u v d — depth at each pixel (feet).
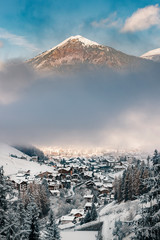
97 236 279.28
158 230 68.28
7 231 83.46
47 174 612.70
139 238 72.13
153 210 72.08
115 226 262.67
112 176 642.22
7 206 86.38
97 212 367.66
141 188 320.09
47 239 145.07
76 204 440.86
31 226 117.70
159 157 76.18
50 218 150.82
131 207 302.86
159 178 71.41
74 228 326.85
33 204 123.85
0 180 87.10
